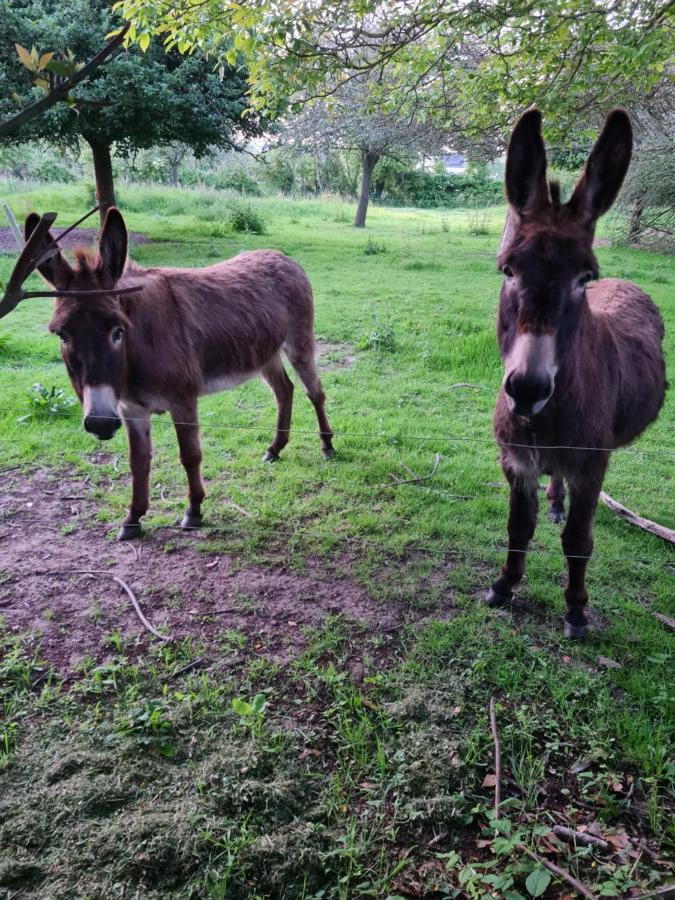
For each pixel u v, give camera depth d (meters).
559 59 3.90
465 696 2.67
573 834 2.06
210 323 4.00
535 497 3.09
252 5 3.61
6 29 10.59
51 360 6.86
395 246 16.95
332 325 8.55
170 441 5.21
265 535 3.86
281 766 2.28
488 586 3.46
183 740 2.39
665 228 14.87
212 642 2.97
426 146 16.19
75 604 3.20
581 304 2.31
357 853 1.99
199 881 1.88
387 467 4.78
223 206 22.88
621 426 3.29
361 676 2.79
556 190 2.27
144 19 3.67
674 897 1.78
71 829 2.01
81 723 2.45
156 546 3.75
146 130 12.44
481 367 7.04
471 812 2.14
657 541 3.90
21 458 4.71
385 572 3.55
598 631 3.10
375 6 3.71
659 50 3.44
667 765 2.29
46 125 11.41
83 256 3.06
